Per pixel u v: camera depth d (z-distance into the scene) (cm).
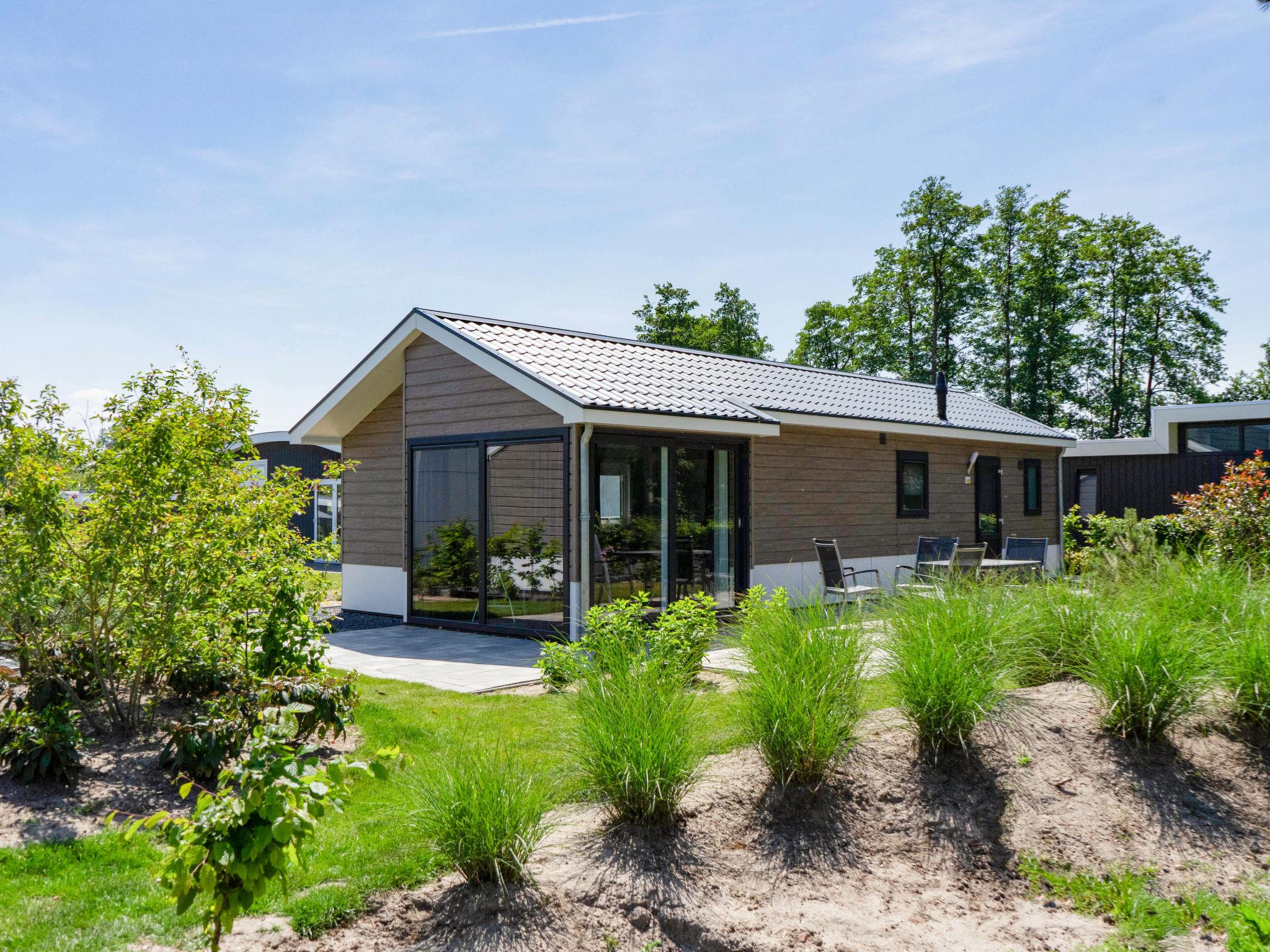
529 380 1034
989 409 2027
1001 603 603
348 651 1006
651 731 432
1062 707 544
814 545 1395
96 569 557
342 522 1452
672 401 1123
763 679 483
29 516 540
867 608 583
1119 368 4062
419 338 1217
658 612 1101
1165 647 506
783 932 347
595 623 694
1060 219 4028
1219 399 4072
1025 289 4069
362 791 500
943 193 4072
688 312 4281
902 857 418
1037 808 448
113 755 550
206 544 577
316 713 554
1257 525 914
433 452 1202
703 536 1184
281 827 275
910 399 1825
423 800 385
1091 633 577
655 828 422
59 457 589
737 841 421
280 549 637
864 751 497
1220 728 518
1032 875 402
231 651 627
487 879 370
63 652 618
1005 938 352
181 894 280
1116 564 764
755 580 1296
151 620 580
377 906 358
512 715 671
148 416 586
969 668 502
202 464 598
